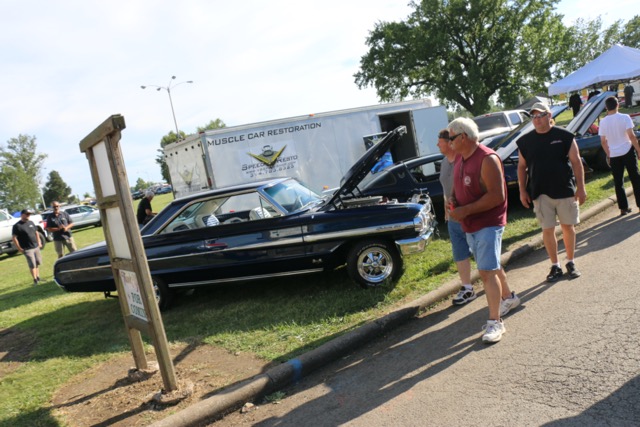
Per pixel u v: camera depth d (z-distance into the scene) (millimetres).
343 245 5910
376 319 4754
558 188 4805
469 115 44781
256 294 6637
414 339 4391
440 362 3779
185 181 11867
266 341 4820
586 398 2861
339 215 5934
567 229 4887
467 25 41875
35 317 7383
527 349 3635
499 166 3822
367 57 44781
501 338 3932
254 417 3578
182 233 6293
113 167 3752
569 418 2711
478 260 3980
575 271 4922
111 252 4410
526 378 3232
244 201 6344
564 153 4789
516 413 2871
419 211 5859
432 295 5184
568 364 3285
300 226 5961
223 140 11016
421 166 8867
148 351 5195
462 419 2934
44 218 26297
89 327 6391
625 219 6820
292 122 11656
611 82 19844
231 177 11070
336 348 4312
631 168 6836
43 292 9523
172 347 5133
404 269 6336
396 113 13305
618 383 2939
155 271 6320
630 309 3885
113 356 5211
